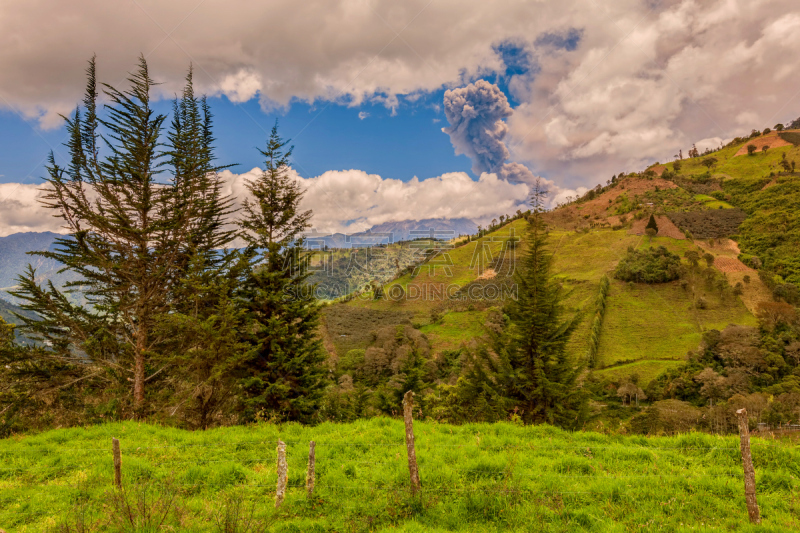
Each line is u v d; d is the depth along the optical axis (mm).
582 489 8773
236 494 8742
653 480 9117
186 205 24141
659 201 168375
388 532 6980
